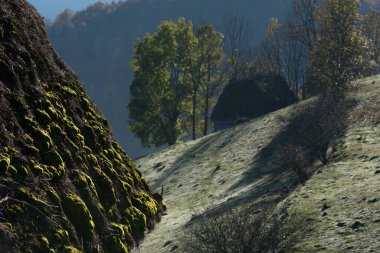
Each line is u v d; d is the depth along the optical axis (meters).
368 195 24.36
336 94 46.78
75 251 18.95
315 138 36.34
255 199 34.09
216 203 38.00
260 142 52.53
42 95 24.30
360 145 34.75
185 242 23.78
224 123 77.94
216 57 88.62
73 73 31.33
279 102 76.38
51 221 18.58
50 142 21.94
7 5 26.47
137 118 86.00
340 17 65.38
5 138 19.38
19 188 18.27
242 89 78.06
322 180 28.83
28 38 26.48
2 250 15.80
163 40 86.31
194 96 87.12
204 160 55.72
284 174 39.78
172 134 86.56
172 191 48.31
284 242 20.78
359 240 20.22
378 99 46.56
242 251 20.08
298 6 84.94
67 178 22.03
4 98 20.98
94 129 29.55
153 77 85.56
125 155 33.75
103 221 23.16
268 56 97.38
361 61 64.94
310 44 82.75
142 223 28.56
